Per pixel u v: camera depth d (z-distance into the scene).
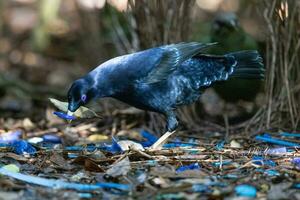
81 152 10.00
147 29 12.10
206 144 10.77
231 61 10.52
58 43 20.00
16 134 12.01
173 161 9.32
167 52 10.19
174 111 11.02
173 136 11.58
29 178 8.46
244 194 7.91
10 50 19.98
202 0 21.12
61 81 17.61
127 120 12.61
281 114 11.80
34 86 16.84
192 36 13.12
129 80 10.00
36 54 19.62
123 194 8.04
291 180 8.43
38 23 19.22
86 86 9.84
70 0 21.50
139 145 10.20
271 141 10.83
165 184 8.23
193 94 10.52
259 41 13.58
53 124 12.91
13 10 22.38
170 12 12.02
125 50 13.16
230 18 13.05
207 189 8.08
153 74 10.06
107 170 8.89
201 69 10.42
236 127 12.07
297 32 11.58
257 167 9.03
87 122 12.81
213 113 13.40
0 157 9.65
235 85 12.73
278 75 11.77
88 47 16.14
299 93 11.75
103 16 14.94
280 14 11.48
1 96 16.06
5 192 8.04
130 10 12.46
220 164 9.13
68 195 7.95
